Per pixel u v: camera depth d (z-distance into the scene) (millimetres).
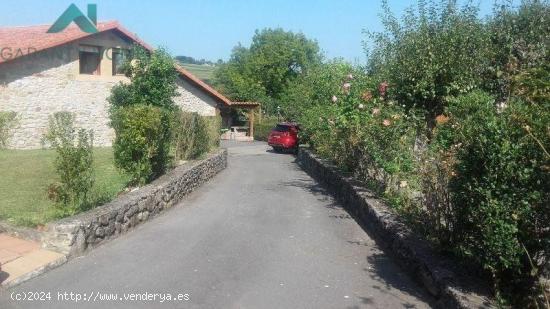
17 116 21297
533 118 4469
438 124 8398
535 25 11211
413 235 7172
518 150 4473
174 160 14969
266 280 6285
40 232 6941
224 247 7812
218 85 58219
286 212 11188
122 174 11047
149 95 20719
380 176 10633
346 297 5797
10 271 5980
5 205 8594
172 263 6848
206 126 19594
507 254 4473
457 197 5227
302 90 28844
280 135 32062
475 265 5562
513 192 4457
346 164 14102
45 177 11703
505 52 10656
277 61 57469
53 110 22312
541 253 4562
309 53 61719
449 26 10422
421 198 7488
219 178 17969
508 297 4809
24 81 21531
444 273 5582
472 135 4906
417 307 5531
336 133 14422
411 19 10859
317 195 14227
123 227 8570
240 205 11977
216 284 6047
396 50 10812
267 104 51281
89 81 23234
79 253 7059
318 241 8516
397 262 7215
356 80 13555
